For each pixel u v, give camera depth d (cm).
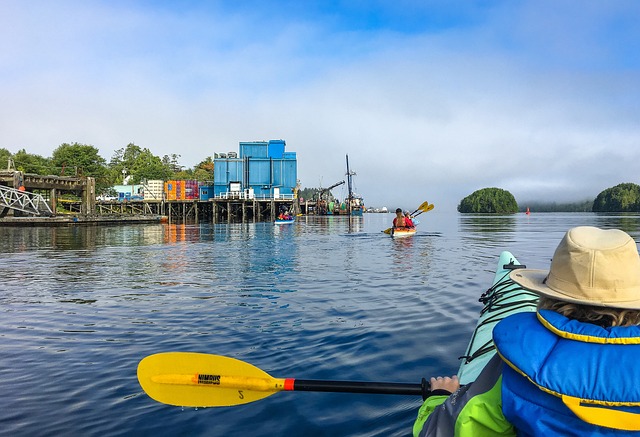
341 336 639
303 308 816
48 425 404
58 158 8050
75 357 575
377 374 503
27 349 606
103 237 2738
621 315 182
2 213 3978
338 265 1400
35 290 1025
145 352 590
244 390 359
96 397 459
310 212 8088
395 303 842
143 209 6925
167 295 955
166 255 1736
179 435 386
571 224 4684
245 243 2286
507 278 563
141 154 10419
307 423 401
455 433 198
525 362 175
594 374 165
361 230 3559
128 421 410
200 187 6619
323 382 340
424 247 1998
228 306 842
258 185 6025
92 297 942
